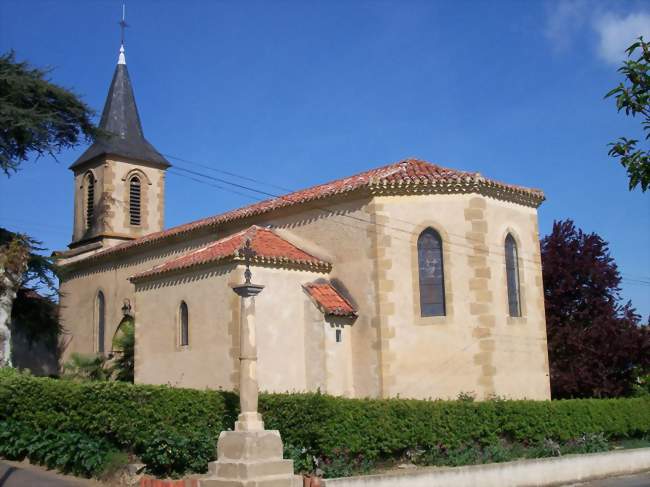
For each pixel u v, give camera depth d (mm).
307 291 23531
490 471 18438
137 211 39688
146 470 15844
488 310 23281
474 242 23625
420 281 23609
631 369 28734
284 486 14938
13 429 18453
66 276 36719
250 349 15953
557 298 29734
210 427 16781
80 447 16500
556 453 21062
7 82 29906
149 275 25484
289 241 26172
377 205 23734
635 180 9023
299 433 16766
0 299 26688
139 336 25922
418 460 18531
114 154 38781
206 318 23312
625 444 24703
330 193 24750
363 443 17203
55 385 17844
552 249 30422
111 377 29969
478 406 20031
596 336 28297
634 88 9086
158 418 15953
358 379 23312
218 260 22875
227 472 14961
